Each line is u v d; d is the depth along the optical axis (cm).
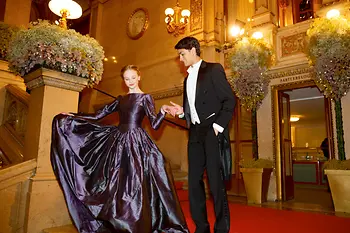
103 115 287
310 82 573
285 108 662
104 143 276
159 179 262
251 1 793
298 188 908
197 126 233
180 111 255
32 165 268
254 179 566
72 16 367
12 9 618
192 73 243
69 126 263
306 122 1346
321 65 479
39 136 277
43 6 1116
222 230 216
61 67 286
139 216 227
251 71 591
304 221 357
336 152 527
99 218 231
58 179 260
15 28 509
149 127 804
